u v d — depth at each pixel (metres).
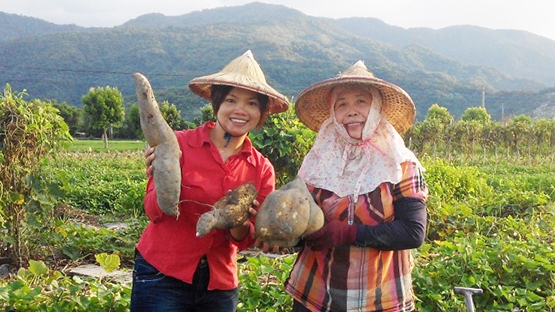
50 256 7.25
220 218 2.81
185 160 3.06
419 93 125.06
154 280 3.08
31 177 6.68
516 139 28.08
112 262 4.62
